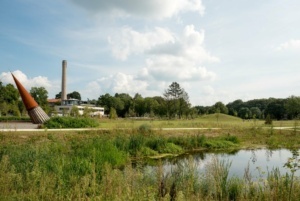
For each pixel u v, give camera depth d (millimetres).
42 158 9922
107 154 13070
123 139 18656
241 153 19922
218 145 22734
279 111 96812
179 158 17344
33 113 33000
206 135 26219
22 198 6191
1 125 28031
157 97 116125
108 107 111688
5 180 7270
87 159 11070
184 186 7445
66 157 11344
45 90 84312
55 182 7488
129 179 7469
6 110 58438
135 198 5797
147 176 8742
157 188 7297
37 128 25672
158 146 19500
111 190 6324
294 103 83375
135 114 96562
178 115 81000
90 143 15211
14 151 10930
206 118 72000
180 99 81188
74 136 19734
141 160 16156
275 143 24625
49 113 74312
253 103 136750
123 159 14312
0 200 5934
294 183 6816
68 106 90875
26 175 7887
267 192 6879
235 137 25281
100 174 8852
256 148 22719
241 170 12945
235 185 8227
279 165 14602
